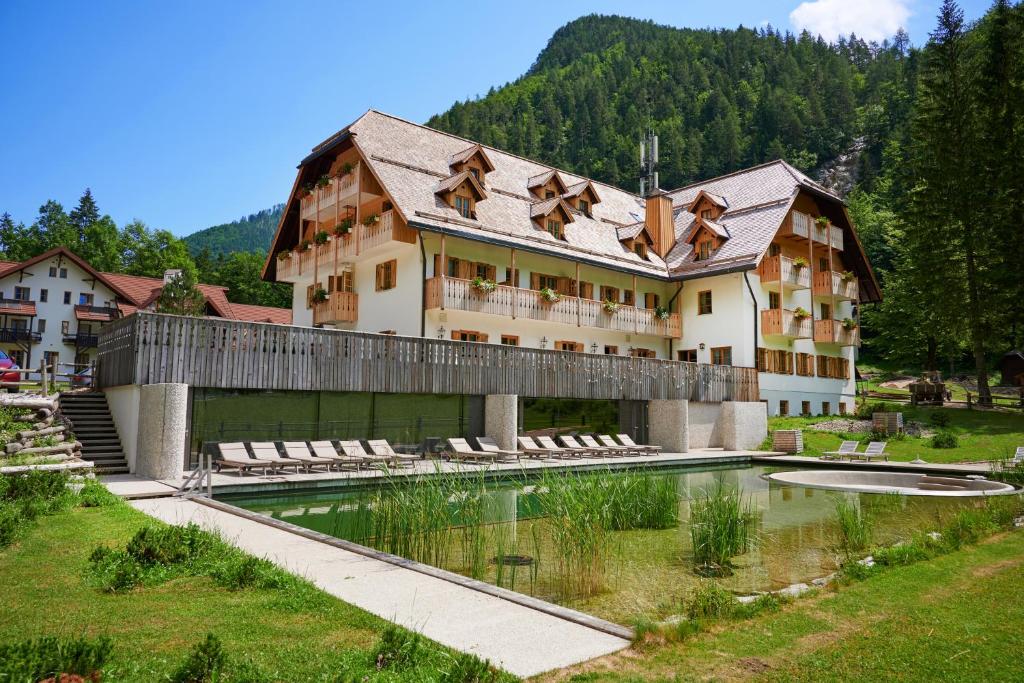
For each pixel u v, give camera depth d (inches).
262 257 3161.9
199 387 662.5
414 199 993.5
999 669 172.6
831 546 388.8
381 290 1082.1
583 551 304.0
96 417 714.2
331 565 285.3
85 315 1982.0
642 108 5374.0
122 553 273.7
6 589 234.2
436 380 809.5
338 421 797.9
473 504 365.4
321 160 1181.7
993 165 1219.2
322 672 167.5
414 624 209.9
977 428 1023.0
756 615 223.8
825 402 1408.7
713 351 1283.2
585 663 178.5
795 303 1360.7
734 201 1425.9
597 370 975.6
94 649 162.2
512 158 1328.7
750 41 6146.7
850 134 4707.2
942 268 1302.9
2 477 407.5
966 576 274.4
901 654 183.9
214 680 156.1
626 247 1312.7
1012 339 1472.7
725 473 818.2
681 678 167.9
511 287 1043.3
